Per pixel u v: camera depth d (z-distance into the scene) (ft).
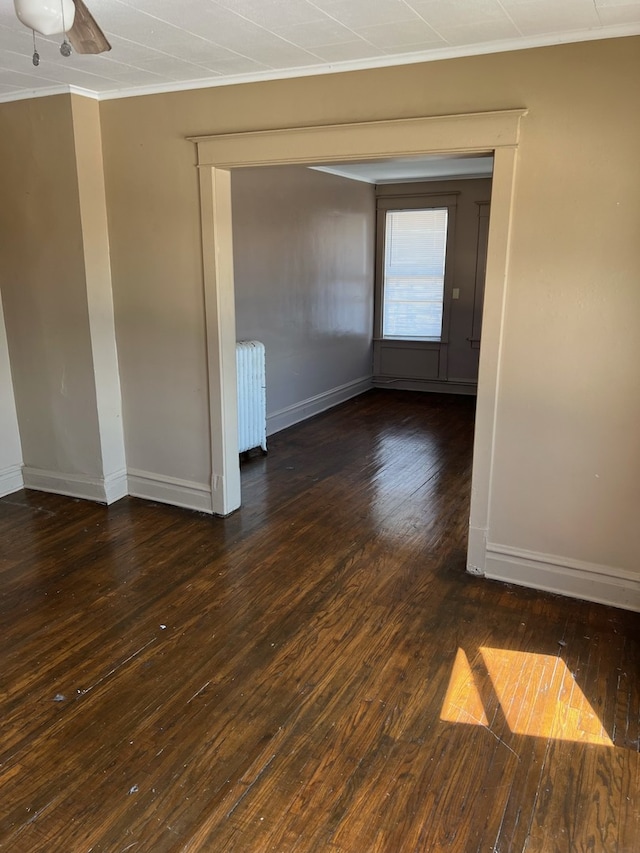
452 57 8.89
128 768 6.45
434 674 7.90
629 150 8.15
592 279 8.66
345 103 9.78
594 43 8.06
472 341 24.18
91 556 10.98
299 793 6.15
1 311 13.01
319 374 21.53
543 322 9.05
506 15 7.67
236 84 10.51
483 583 10.11
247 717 7.18
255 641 8.58
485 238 23.12
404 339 25.29
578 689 7.63
